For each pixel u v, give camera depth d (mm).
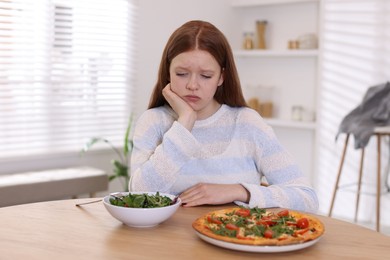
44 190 3271
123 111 4094
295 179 1638
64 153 3791
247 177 1718
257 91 4645
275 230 1180
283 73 4602
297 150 4602
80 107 3844
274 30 4652
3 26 3424
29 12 3535
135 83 4145
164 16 4281
